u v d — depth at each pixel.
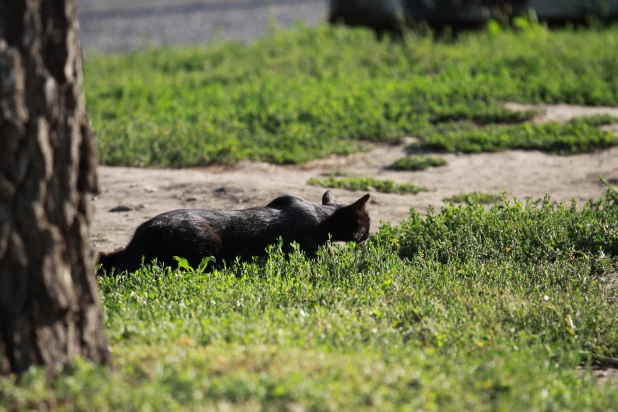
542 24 35.16
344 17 35.47
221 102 25.98
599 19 35.16
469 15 34.47
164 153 20.36
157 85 29.66
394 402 6.27
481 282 10.56
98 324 6.96
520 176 18.62
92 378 6.33
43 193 6.47
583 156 19.92
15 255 6.38
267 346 7.38
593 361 8.81
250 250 11.77
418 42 33.16
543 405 6.61
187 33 48.56
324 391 6.14
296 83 28.02
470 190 17.66
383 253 11.68
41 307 6.52
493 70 28.12
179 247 11.18
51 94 6.48
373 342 7.91
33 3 6.41
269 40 40.16
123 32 49.06
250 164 19.95
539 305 9.58
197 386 6.23
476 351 8.08
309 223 12.29
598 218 13.45
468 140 21.23
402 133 22.09
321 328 8.23
